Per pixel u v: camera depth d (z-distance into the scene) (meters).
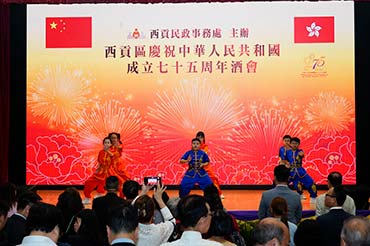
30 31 10.63
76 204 4.25
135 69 10.59
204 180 9.17
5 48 10.38
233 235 4.02
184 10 10.59
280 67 10.55
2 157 10.37
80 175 10.55
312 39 10.57
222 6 10.58
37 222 2.97
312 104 10.52
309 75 10.53
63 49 10.66
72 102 10.59
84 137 10.58
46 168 10.56
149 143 10.58
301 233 3.42
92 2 9.08
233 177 10.53
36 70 10.63
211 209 4.28
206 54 10.56
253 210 8.02
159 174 10.55
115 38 10.61
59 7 10.65
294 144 9.43
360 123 10.52
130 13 10.62
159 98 10.57
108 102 10.58
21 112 10.70
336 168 10.48
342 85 10.52
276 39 10.55
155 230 3.70
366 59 10.55
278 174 5.38
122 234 2.89
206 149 9.69
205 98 10.57
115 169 9.28
